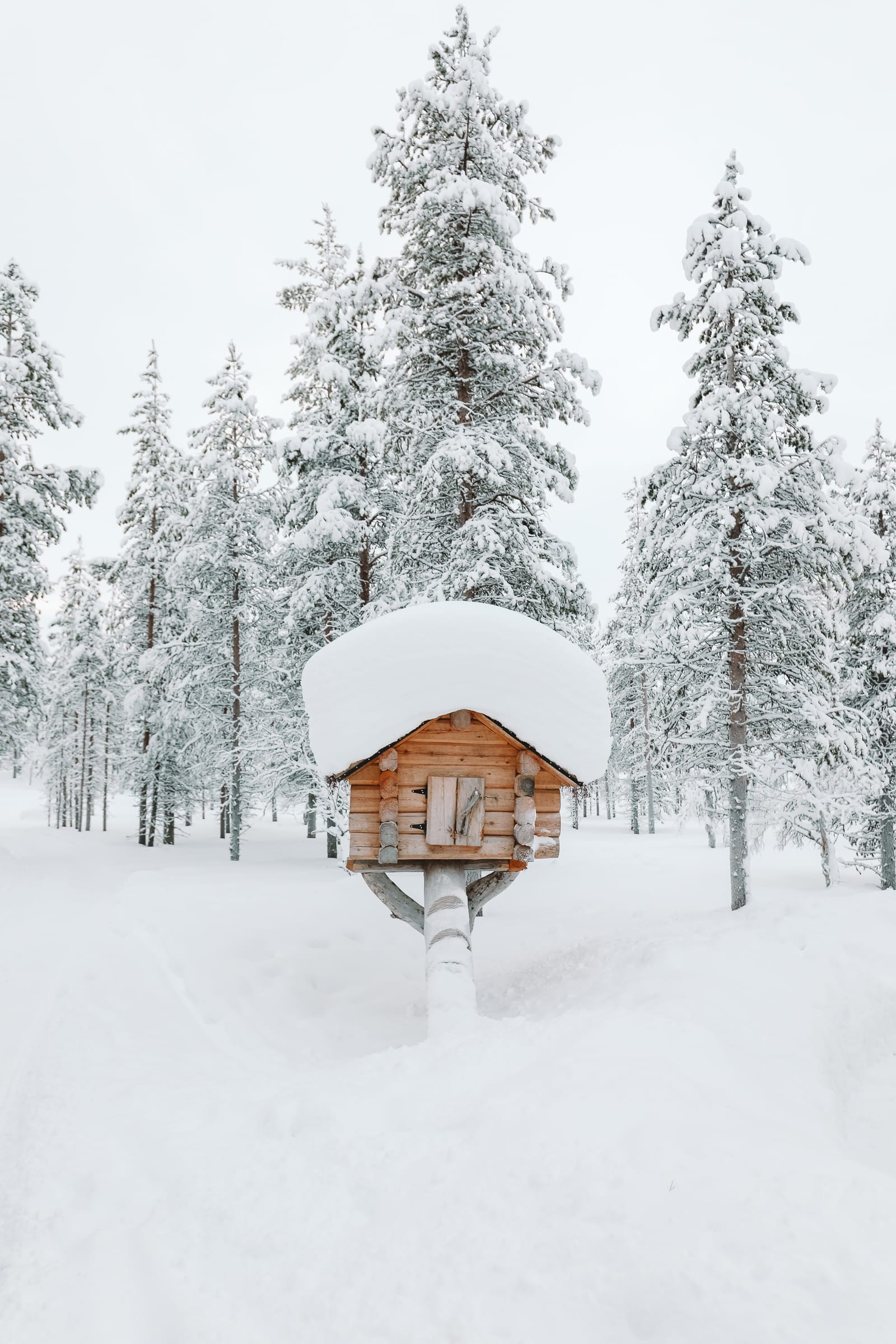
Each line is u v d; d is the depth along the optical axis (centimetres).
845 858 2292
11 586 1919
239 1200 391
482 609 715
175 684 2216
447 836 691
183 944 957
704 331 1442
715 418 1296
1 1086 584
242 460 2283
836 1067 580
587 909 1476
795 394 1352
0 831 3434
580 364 1255
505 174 1302
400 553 1384
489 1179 359
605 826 4394
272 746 1930
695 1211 311
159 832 3378
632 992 679
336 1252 338
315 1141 437
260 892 1357
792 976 681
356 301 1296
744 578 1373
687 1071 464
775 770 1412
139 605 2873
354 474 1786
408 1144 411
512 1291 292
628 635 3052
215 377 2298
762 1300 263
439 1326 283
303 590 1738
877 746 1762
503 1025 592
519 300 1209
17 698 1958
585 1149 363
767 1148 361
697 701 1361
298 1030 766
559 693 700
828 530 1233
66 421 2025
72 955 959
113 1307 329
